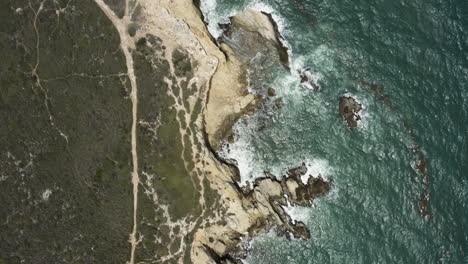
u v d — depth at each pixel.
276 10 49.12
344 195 49.59
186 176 45.00
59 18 42.75
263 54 48.06
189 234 45.00
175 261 44.72
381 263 49.41
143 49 44.34
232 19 47.78
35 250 42.44
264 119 48.66
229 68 46.44
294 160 49.03
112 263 43.69
